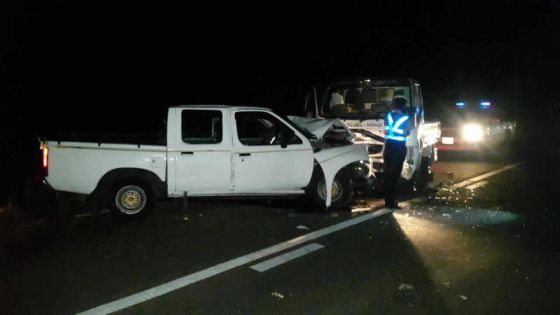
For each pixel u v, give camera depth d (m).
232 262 5.91
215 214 8.19
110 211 7.91
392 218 7.94
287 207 8.68
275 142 8.23
